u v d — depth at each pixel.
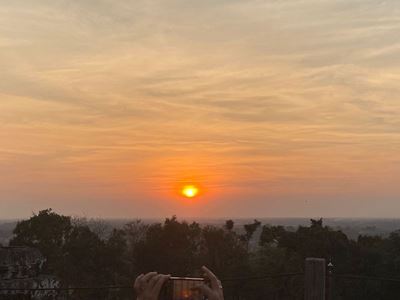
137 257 42.78
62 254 42.00
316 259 8.08
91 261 42.47
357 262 37.50
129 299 34.84
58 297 28.48
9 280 25.42
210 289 2.51
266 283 34.09
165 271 41.53
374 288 32.91
